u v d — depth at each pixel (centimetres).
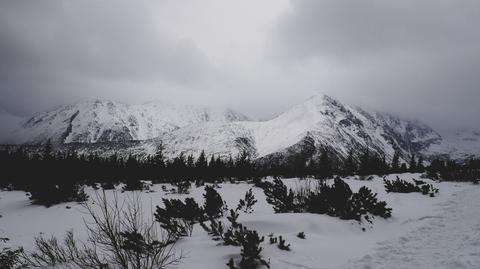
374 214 1052
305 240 747
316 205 1033
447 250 675
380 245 753
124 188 2428
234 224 779
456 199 1435
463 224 917
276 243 694
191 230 820
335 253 677
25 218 1519
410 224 984
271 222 851
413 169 3962
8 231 1184
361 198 1070
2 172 3722
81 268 568
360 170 3356
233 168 4544
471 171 2503
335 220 927
